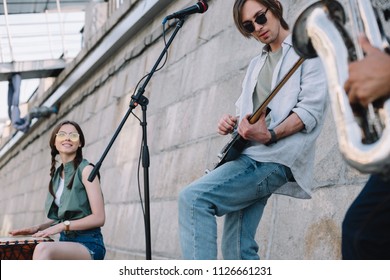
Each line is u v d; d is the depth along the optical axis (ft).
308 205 13.57
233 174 8.98
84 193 12.85
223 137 18.04
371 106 4.66
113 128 30.09
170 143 21.97
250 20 9.46
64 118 44.47
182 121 21.35
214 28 20.66
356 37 4.93
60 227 12.19
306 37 5.40
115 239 25.64
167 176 21.44
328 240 12.75
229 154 9.14
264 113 8.89
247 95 9.82
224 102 18.58
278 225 14.48
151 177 22.89
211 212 8.91
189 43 22.68
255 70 9.86
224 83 18.89
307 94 9.06
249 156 9.05
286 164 8.98
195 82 21.15
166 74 24.36
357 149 4.68
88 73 37.45
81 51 37.99
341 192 12.69
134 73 28.73
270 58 9.68
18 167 60.90
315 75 9.12
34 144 54.49
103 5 39.17
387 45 4.97
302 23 5.38
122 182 26.50
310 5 5.34
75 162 13.14
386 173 4.63
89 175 12.60
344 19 5.21
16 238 12.06
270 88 9.55
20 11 43.57
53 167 13.52
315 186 13.46
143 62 27.71
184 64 22.75
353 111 4.77
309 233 13.35
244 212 9.62
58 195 13.33
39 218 45.44
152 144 23.68
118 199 26.55
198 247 8.77
